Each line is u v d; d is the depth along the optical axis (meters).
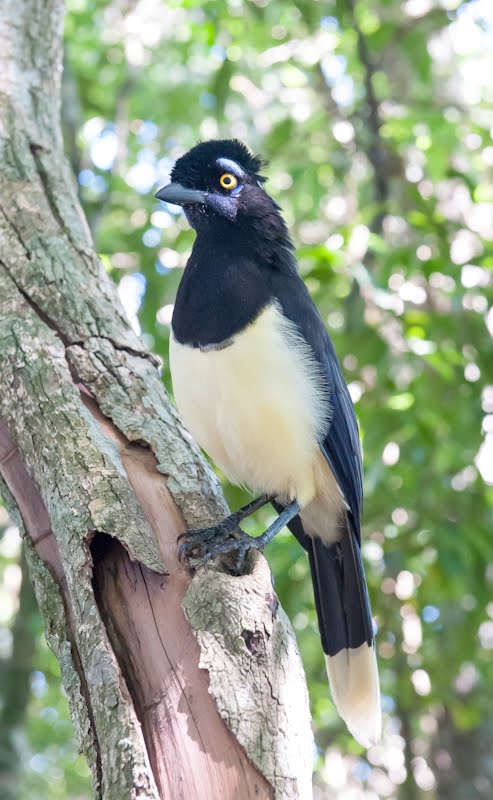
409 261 12.10
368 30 15.84
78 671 5.04
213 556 5.35
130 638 4.90
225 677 4.60
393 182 14.73
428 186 15.82
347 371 12.09
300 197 16.19
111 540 5.29
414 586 13.27
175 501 5.65
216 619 4.75
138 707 4.67
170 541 5.42
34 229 7.30
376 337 11.77
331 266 11.53
